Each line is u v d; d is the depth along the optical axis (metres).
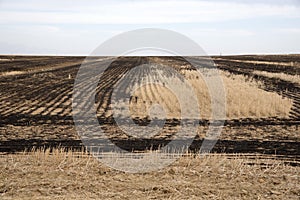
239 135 18.91
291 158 14.67
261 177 10.68
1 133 19.11
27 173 10.77
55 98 30.08
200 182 10.22
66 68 59.97
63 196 9.12
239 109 23.59
